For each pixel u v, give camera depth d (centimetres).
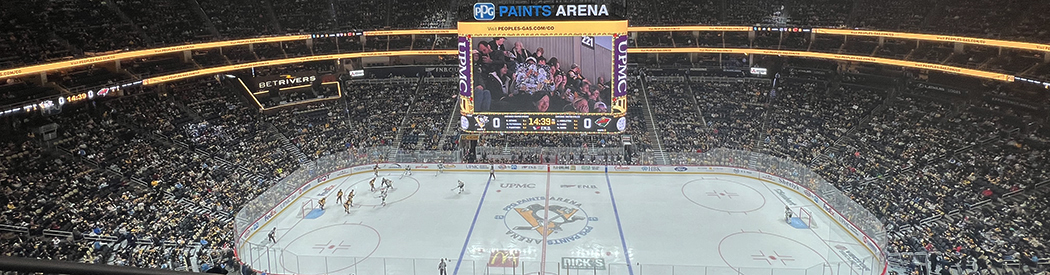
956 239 3225
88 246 3123
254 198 4066
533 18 3606
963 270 2867
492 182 4847
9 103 4025
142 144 4578
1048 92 4559
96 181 3894
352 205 4259
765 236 3588
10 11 4578
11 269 293
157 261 3022
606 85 3638
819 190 4125
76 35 4900
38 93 4275
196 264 3086
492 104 3753
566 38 3603
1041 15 4925
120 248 3162
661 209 4116
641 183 4769
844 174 4478
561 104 3703
